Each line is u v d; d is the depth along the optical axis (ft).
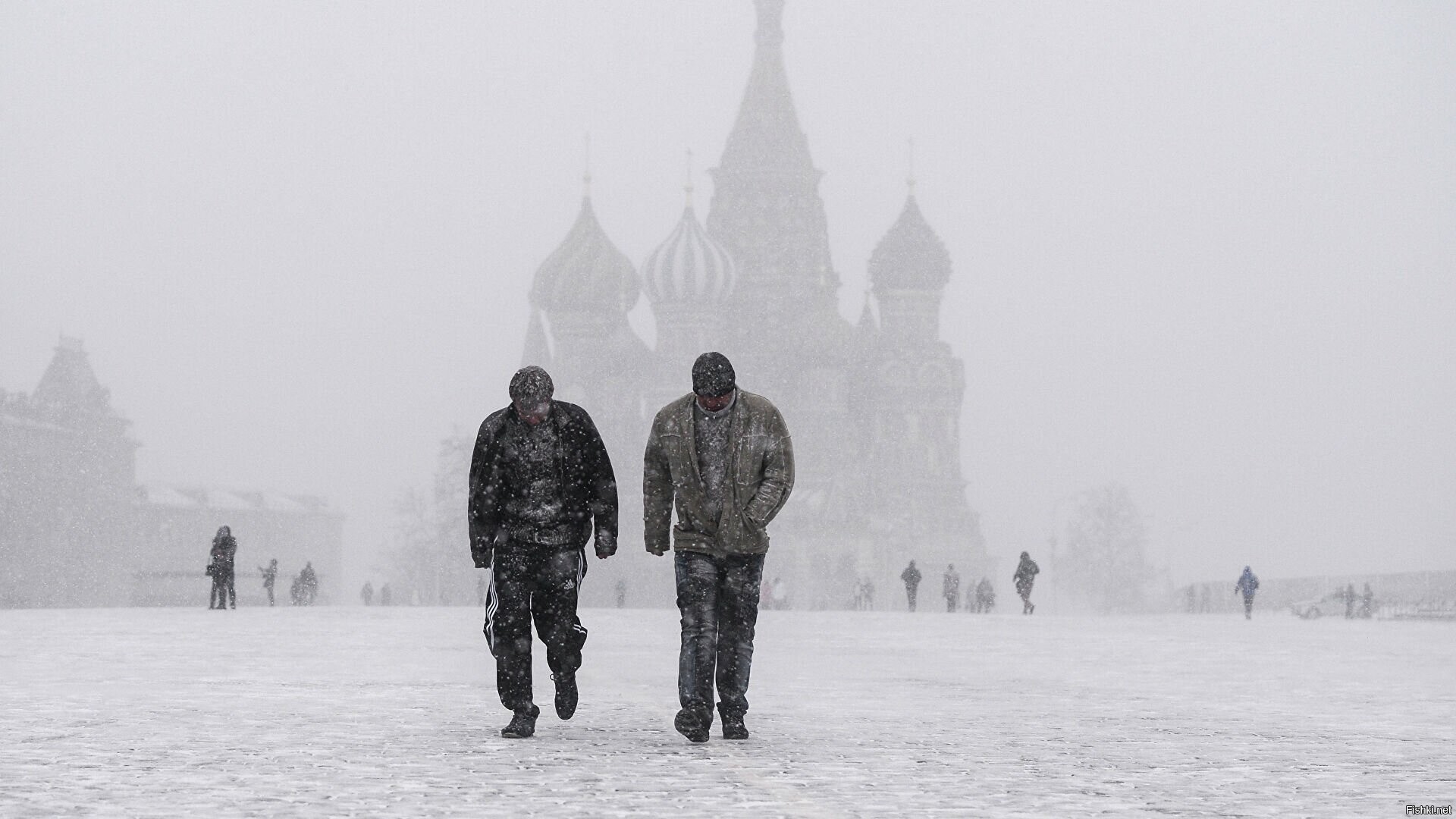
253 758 42.70
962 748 47.11
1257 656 118.62
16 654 99.71
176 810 32.89
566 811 32.99
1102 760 44.37
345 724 52.85
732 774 39.96
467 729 51.42
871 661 108.06
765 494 48.70
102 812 32.45
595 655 107.14
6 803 33.81
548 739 48.44
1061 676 90.48
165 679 76.74
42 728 51.06
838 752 45.50
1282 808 34.86
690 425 48.80
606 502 49.73
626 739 48.70
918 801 35.19
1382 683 84.53
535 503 49.24
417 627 155.84
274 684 73.05
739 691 49.01
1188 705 67.31
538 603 49.83
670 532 50.16
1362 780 40.24
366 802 34.37
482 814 32.48
